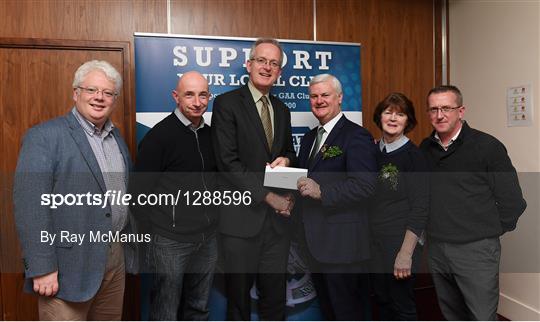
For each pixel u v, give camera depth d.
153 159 1.69
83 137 1.47
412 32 2.85
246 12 2.52
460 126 1.68
